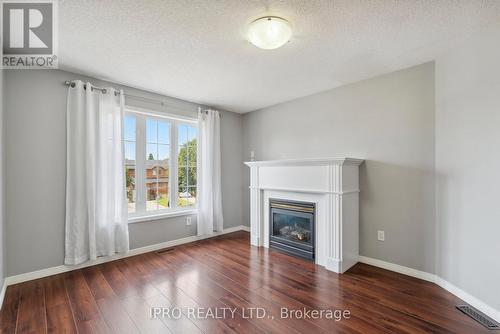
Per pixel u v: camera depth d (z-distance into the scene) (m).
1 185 2.18
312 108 3.65
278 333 1.75
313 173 3.03
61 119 2.77
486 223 1.98
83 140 2.85
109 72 2.85
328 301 2.17
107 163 3.04
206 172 4.11
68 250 2.76
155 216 3.56
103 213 3.04
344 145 3.27
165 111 3.70
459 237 2.22
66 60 2.53
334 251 2.80
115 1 1.64
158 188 3.71
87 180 2.85
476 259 2.05
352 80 3.10
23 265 2.53
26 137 2.55
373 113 2.99
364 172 3.07
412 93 2.69
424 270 2.60
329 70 2.80
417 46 2.27
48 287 2.42
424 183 2.60
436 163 2.50
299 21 1.89
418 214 2.64
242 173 4.82
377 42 2.20
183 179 4.02
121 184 3.15
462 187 2.19
